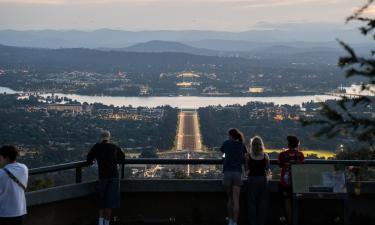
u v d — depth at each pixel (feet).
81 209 32.81
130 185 33.71
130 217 34.22
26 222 29.99
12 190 24.21
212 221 34.12
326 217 33.42
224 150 31.53
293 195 31.09
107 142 31.63
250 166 31.19
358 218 33.01
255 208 31.32
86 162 31.89
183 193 34.19
